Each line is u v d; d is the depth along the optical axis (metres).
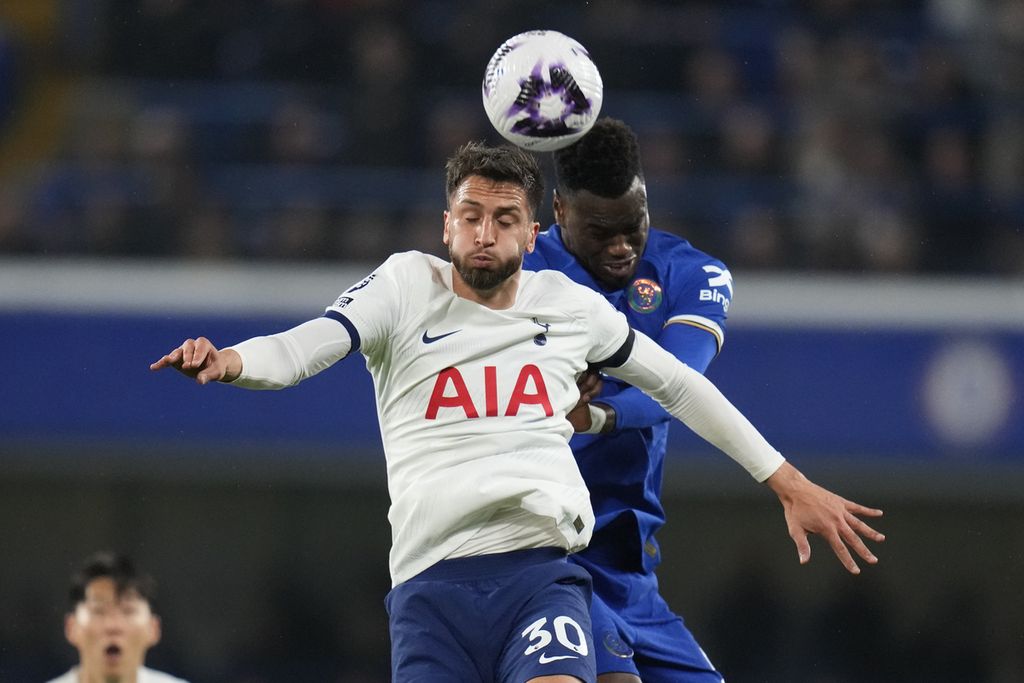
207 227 41.88
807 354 38.81
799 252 42.09
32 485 40.47
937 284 40.06
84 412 38.00
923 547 42.06
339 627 41.66
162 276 39.78
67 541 40.78
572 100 15.06
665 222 43.38
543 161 37.12
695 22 47.22
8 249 40.47
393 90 44.88
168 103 46.19
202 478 40.19
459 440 14.04
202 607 41.34
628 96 46.03
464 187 14.27
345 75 45.81
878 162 45.34
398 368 14.30
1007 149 46.31
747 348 38.81
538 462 14.12
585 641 13.77
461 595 13.94
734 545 42.41
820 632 42.44
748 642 42.44
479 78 45.44
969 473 39.84
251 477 40.25
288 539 41.56
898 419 38.62
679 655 16.83
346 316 14.09
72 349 38.28
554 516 13.98
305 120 44.97
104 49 46.94
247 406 38.00
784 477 15.05
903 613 42.34
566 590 14.09
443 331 14.30
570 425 14.59
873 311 39.16
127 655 23.31
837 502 14.87
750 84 46.84
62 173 44.75
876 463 38.88
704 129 45.41
